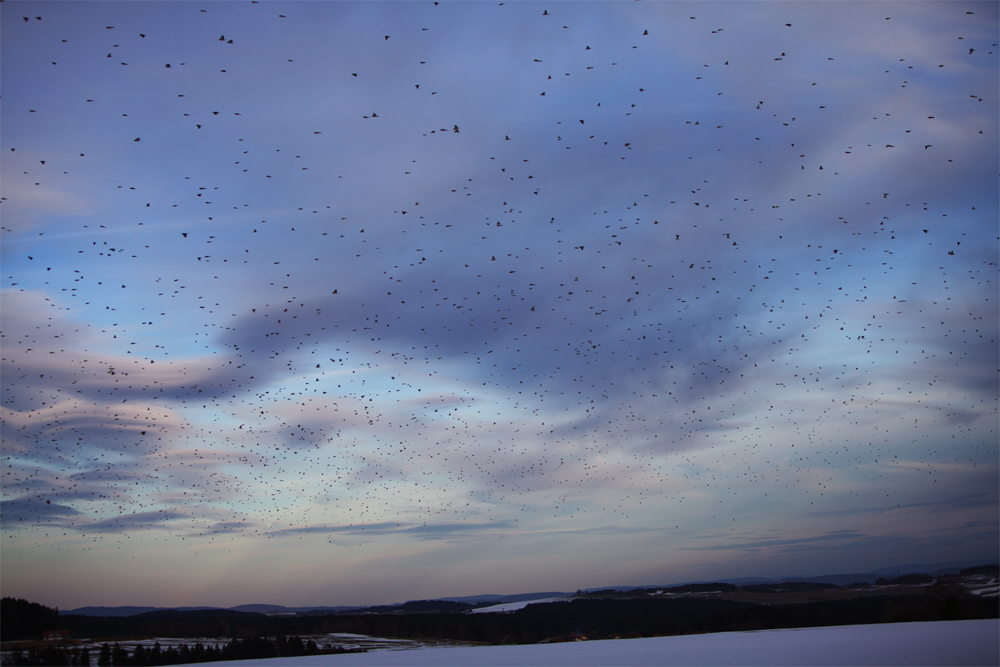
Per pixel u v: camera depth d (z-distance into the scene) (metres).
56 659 83.31
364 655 79.94
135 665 83.62
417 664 61.62
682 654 56.72
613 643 80.31
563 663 54.84
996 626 66.31
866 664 43.09
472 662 60.25
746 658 50.47
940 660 43.47
